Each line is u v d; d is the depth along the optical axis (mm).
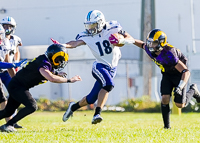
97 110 22469
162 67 23547
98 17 22875
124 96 68938
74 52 63188
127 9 85688
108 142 17438
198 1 82688
